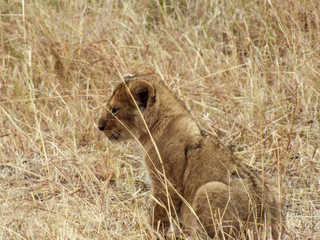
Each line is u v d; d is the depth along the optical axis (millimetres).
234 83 13594
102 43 14727
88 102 13734
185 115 9469
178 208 9234
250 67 13578
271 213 8289
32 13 15312
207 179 8766
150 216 9477
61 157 11484
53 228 9234
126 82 9828
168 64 14297
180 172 9141
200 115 12695
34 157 11922
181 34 15289
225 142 12078
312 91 13055
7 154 12000
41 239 9125
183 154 9133
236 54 14133
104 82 13430
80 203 10055
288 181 10812
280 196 8672
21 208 9898
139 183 11227
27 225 9523
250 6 15531
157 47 15047
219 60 14453
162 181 9070
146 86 9375
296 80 13195
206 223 8406
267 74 13750
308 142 11695
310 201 9922
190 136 9141
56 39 15008
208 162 8836
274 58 14352
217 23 15852
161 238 8914
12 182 11273
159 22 15688
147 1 16312
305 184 10664
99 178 11289
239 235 8117
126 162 11828
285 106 12719
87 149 12234
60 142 12180
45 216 9594
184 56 14688
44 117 12836
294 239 8992
